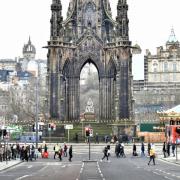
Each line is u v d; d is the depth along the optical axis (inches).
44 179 2180.1
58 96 6033.5
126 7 6122.1
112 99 6141.7
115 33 6127.0
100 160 3791.8
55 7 6122.1
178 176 2305.6
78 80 6176.2
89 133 3774.6
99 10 6205.7
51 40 6087.6
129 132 5782.5
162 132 5944.9
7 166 3088.1
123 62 6048.2
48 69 6077.8
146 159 3922.2
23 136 5762.8
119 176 2333.9
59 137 5723.4
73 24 6205.7
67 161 3720.5
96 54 6176.2
